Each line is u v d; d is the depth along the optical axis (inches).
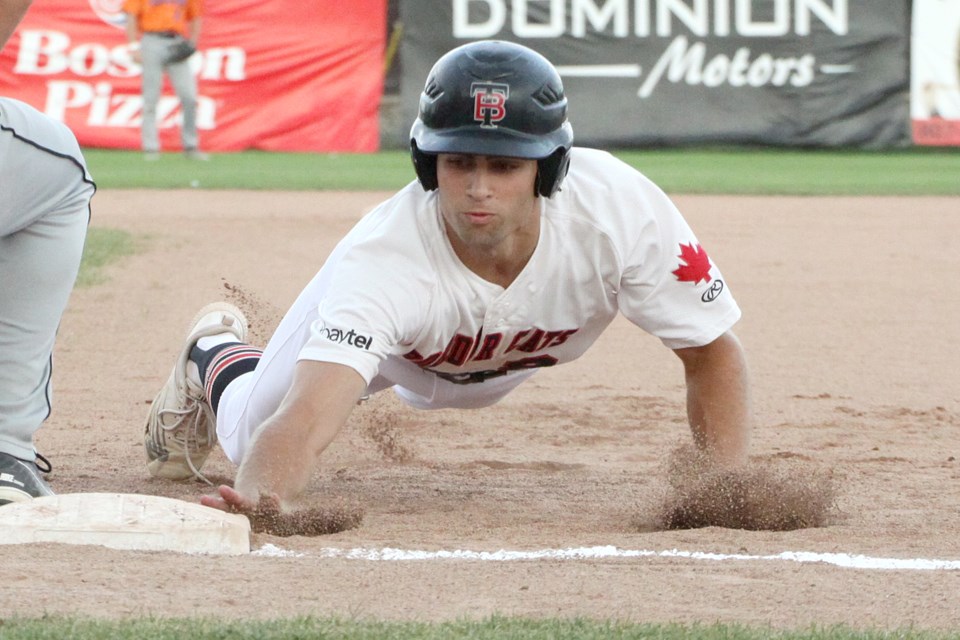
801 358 1098.7
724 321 569.3
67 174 560.1
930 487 660.1
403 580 436.1
